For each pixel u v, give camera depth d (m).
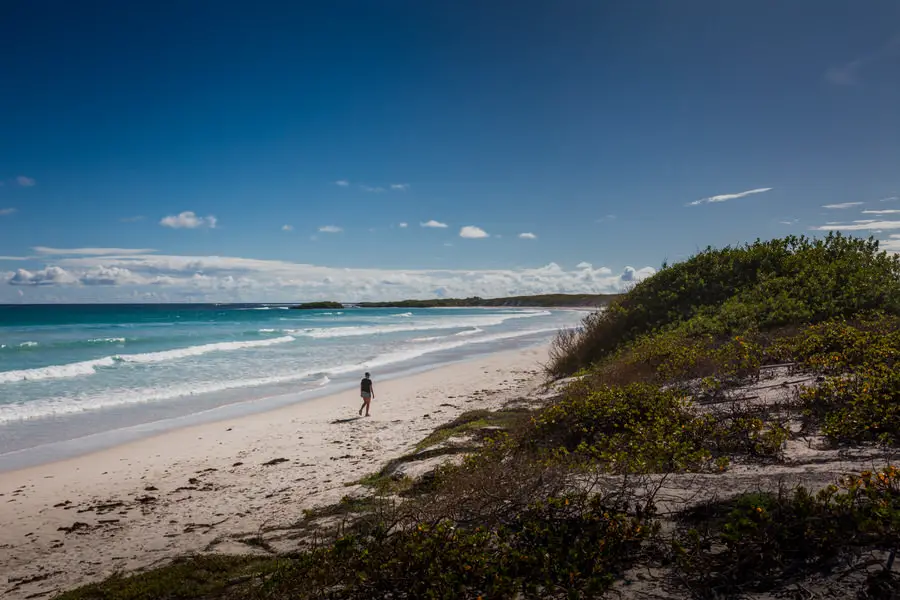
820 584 3.04
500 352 31.58
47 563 6.39
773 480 4.59
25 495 9.29
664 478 4.91
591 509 4.39
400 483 7.60
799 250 17.41
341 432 13.09
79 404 16.64
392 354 30.61
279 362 26.88
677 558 3.57
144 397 17.81
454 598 3.50
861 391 6.55
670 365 10.73
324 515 6.79
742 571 3.32
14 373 21.00
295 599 3.95
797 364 9.23
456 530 4.19
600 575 3.52
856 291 13.18
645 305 17.61
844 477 4.43
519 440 8.14
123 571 5.62
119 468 10.81
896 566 3.05
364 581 3.86
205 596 4.51
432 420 13.77
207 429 13.84
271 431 13.49
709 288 17.17
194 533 6.95
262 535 6.24
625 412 7.98
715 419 6.88
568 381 14.16
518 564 3.77
